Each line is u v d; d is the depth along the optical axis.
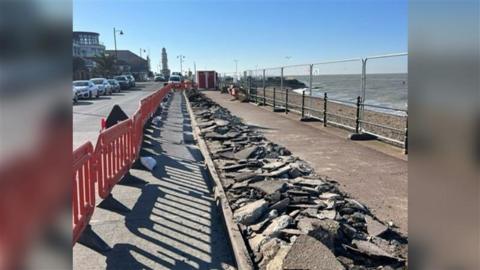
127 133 6.70
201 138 11.07
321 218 4.59
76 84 31.62
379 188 6.15
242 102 27.59
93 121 15.62
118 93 40.94
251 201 5.35
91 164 4.45
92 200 4.47
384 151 9.25
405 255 3.80
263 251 3.86
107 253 3.99
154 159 8.03
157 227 4.68
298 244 3.69
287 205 5.09
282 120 16.16
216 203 5.54
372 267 3.55
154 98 16.77
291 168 7.01
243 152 8.67
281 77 19.81
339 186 6.27
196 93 31.84
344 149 9.55
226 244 4.23
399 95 9.29
